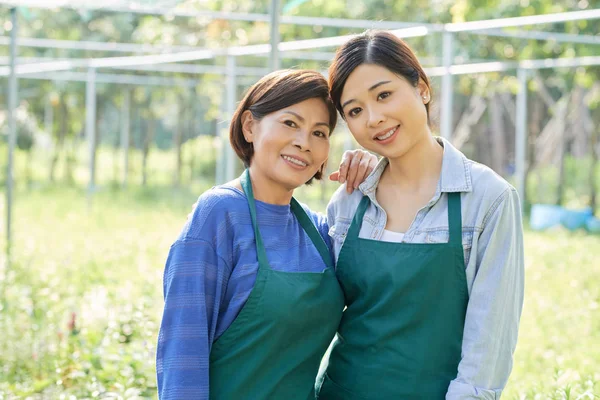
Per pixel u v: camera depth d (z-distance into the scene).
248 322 2.64
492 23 8.09
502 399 4.55
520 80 13.50
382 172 2.91
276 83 2.77
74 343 5.45
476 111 20.59
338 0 16.52
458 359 2.69
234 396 2.64
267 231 2.77
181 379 2.55
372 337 2.75
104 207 16.64
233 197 2.76
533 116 18.39
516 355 5.55
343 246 2.87
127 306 5.98
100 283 7.71
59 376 4.92
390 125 2.68
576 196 19.45
